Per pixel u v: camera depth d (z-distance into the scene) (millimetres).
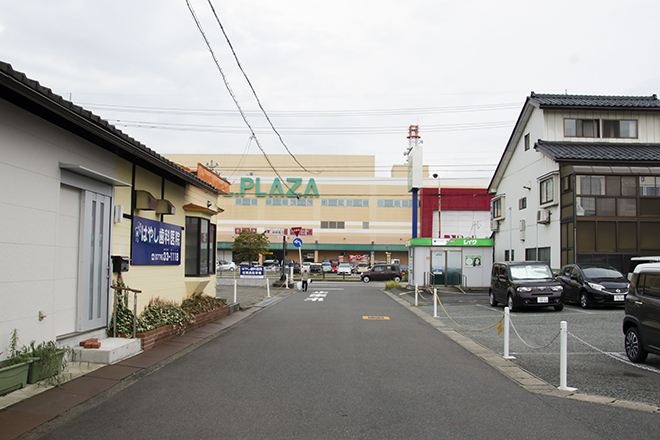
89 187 8125
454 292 26125
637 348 8547
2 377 5691
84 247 8070
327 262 59812
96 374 6977
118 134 7945
